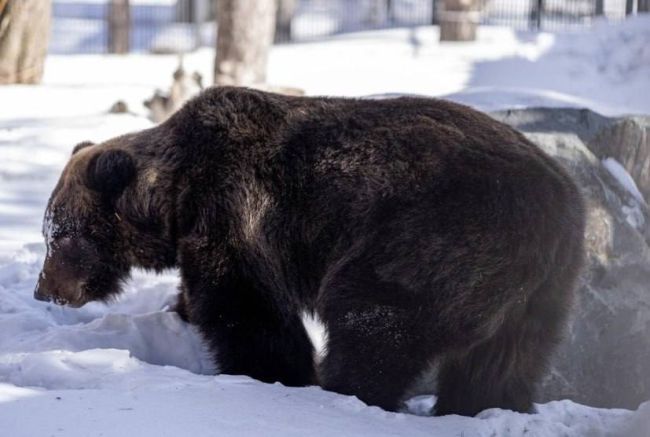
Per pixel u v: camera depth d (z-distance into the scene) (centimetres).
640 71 3519
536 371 955
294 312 1006
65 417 771
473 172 918
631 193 1516
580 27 4728
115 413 785
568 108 1580
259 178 990
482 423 846
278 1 5038
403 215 920
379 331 926
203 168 1016
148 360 1111
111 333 1112
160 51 4919
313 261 978
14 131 2250
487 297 902
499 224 900
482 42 4112
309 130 988
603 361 1375
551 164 962
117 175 1041
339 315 937
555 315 941
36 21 3023
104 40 5344
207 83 3425
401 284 915
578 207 945
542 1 5250
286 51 4156
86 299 1098
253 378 992
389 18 5944
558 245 916
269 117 1009
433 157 931
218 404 834
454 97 1991
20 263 1399
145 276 1321
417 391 1114
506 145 945
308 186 971
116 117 2416
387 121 968
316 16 6031
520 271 904
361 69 3588
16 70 3030
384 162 944
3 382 921
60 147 2136
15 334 1153
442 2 4272
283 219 981
